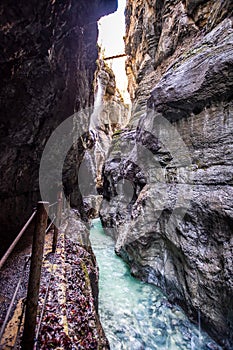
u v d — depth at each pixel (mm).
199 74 6844
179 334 5824
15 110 5445
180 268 6926
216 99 6461
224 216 5336
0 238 6168
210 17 9164
